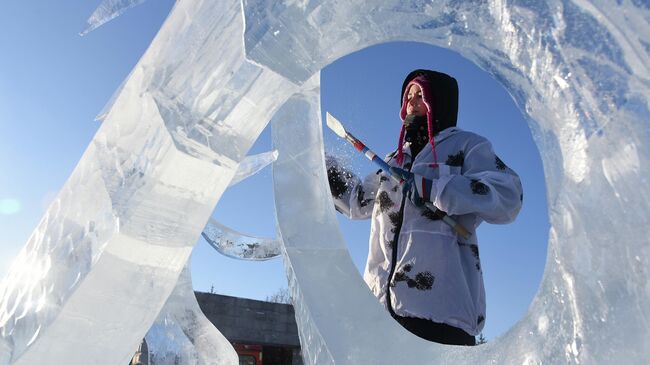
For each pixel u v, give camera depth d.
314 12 0.76
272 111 0.78
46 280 0.81
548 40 0.67
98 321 0.79
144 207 0.76
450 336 1.61
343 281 1.14
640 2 0.61
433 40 0.81
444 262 1.66
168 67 0.80
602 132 0.62
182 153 0.74
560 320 0.66
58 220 0.84
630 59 0.61
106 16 0.84
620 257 0.60
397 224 1.79
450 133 1.86
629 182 0.60
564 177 0.66
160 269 0.80
